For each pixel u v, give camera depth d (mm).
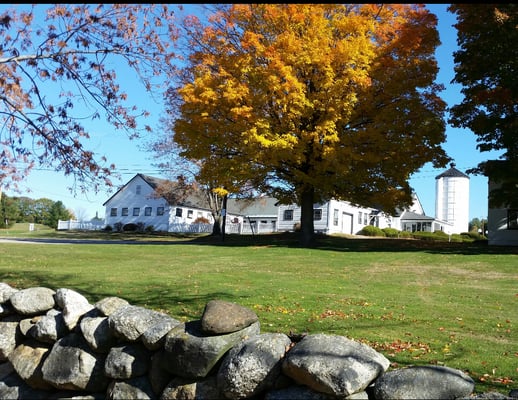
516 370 4934
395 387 2781
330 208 40438
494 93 19281
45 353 4383
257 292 9539
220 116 20562
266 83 18391
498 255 17344
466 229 54094
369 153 19734
